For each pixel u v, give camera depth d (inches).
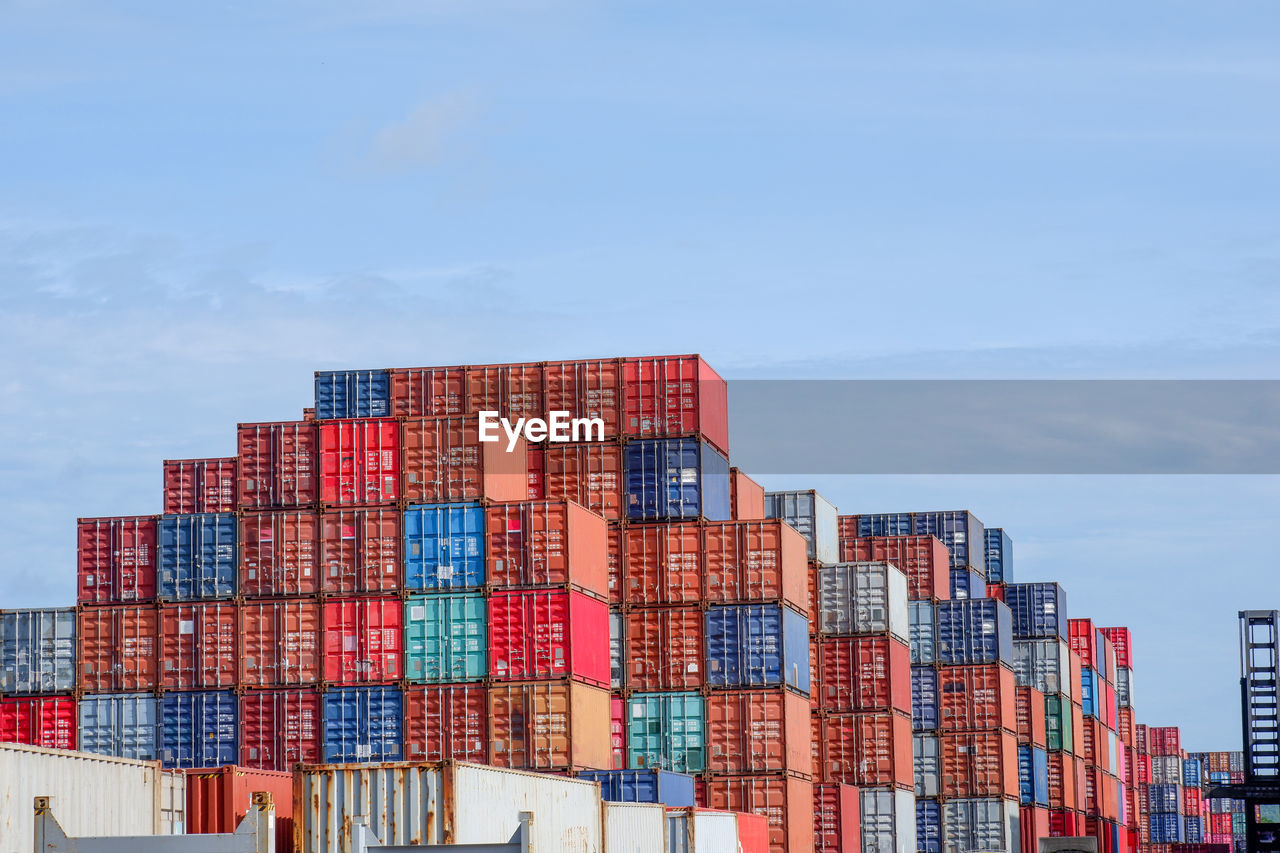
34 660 2343.8
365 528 2305.6
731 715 2434.8
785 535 2492.6
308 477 2388.0
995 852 3152.1
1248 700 3878.0
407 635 2261.3
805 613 2608.3
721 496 2662.4
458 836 1248.2
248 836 978.1
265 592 2320.4
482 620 2246.6
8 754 1104.8
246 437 2407.7
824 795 2721.5
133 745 2305.6
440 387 2652.6
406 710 2236.7
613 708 2452.0
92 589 2362.2
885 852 2819.9
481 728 2215.8
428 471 2356.1
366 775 1254.3
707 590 2472.9
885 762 2854.3
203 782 1400.1
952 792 3344.0
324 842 1248.8
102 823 1222.3
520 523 2257.6
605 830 1601.9
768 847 2308.1
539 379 2608.3
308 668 2284.7
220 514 2346.2
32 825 1122.7
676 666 2459.4
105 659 2336.4
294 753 2260.1
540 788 1429.6
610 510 2527.1
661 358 2564.0
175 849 979.3
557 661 2218.3
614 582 2496.3
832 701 2888.8
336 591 2300.7
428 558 2279.8
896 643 2938.0
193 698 2300.7
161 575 2347.4
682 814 1814.7
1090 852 3253.0
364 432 2377.0
